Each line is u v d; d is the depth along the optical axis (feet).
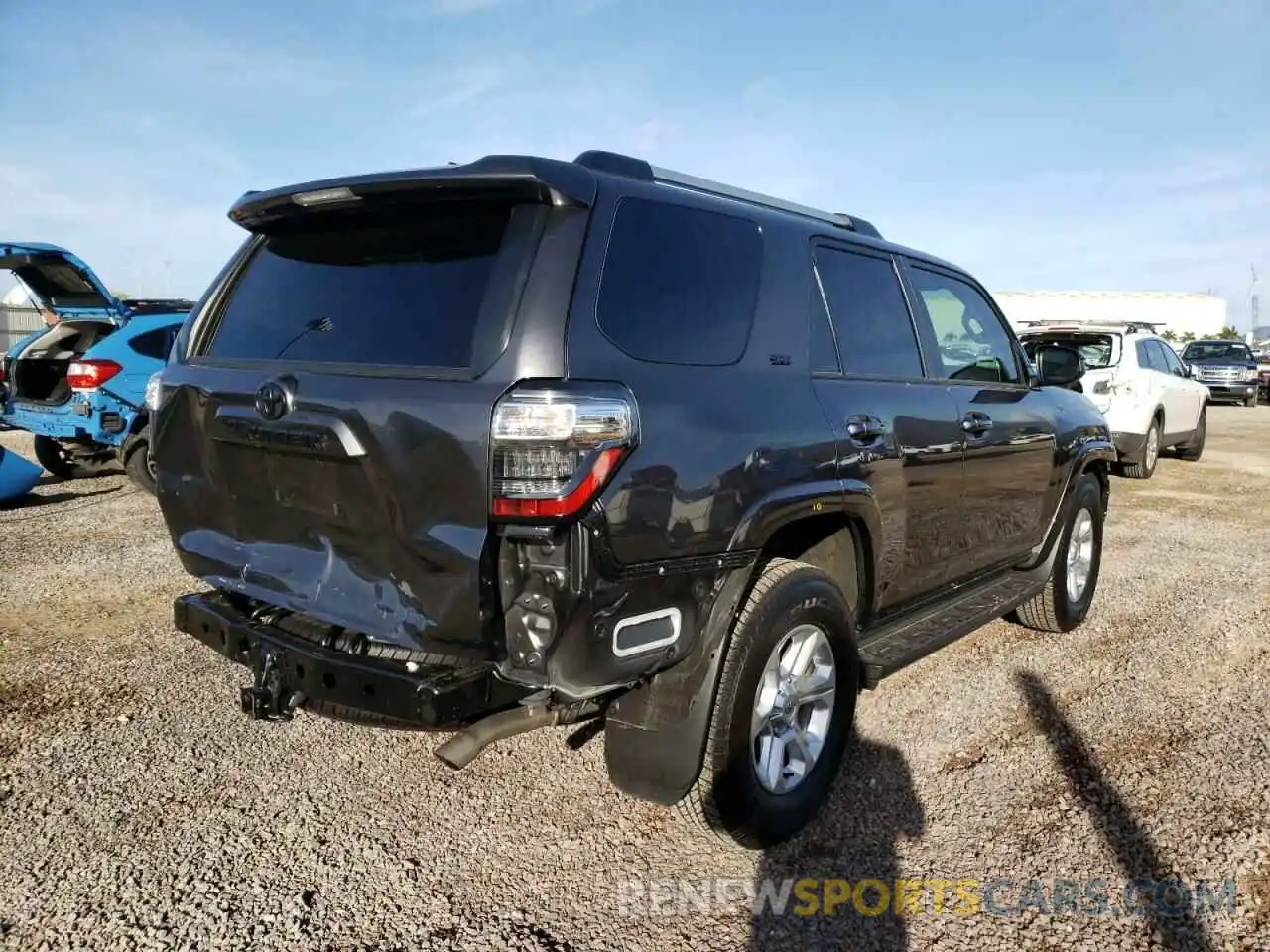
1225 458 44.11
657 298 8.63
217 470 9.52
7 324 73.87
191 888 8.96
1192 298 277.85
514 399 7.28
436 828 10.16
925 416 11.91
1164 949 8.38
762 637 9.19
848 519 10.66
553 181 7.93
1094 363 35.76
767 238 10.25
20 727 12.17
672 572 8.09
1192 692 14.29
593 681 7.64
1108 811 10.71
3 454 26.27
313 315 9.27
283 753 11.75
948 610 13.53
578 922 8.67
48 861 9.29
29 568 19.74
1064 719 13.24
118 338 28.02
